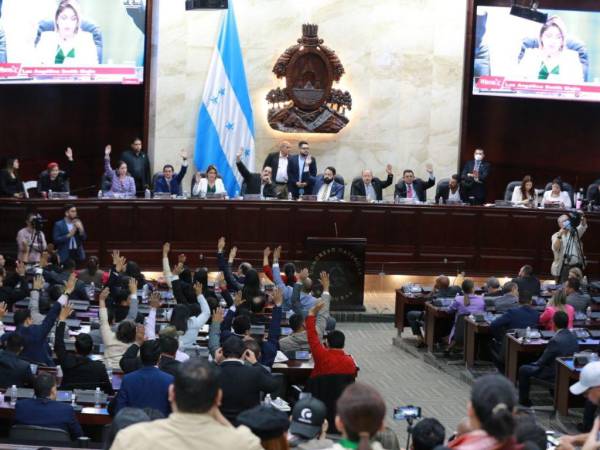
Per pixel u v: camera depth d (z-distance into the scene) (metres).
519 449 4.20
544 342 12.58
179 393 4.27
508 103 22.72
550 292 15.90
